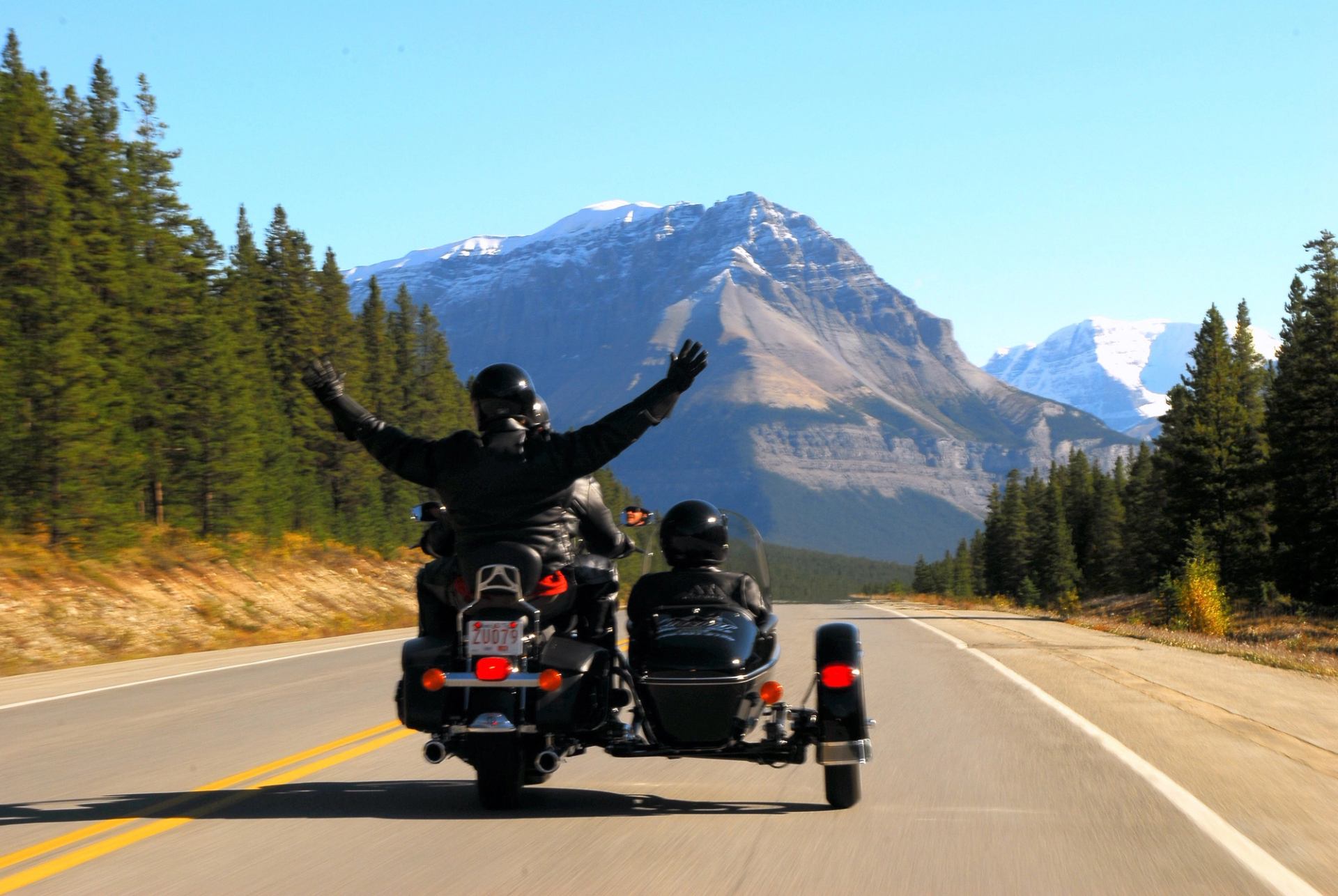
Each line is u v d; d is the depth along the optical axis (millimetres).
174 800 7246
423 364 92438
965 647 21453
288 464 60125
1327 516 63375
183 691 13766
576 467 6520
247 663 17891
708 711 6598
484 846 5961
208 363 49062
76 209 43969
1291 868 5547
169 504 47219
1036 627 29438
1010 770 8289
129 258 46719
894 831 6320
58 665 22031
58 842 6086
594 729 6582
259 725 10734
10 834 6289
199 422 48375
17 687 14820
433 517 7047
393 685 14266
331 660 18359
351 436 6809
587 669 6504
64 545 33312
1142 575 96062
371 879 5328
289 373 68250
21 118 36438
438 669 6504
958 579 179500
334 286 71750
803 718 6902
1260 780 7910
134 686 14469
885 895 5066
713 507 7297
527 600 6535
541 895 5055
